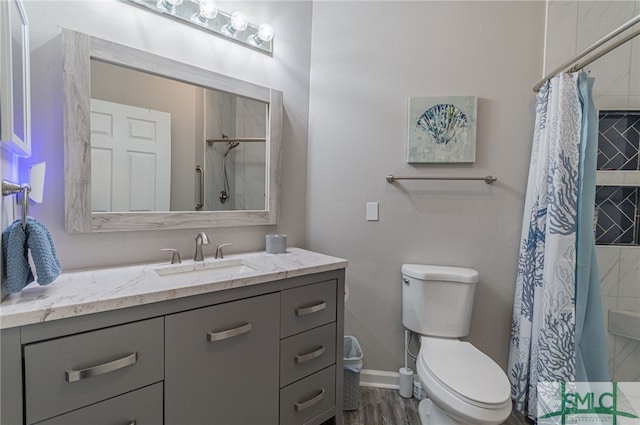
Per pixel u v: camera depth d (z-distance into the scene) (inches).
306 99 79.0
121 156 51.9
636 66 69.3
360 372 72.8
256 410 48.7
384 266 77.5
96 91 49.1
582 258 58.0
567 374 57.5
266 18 70.4
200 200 61.7
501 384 49.9
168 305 39.6
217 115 63.4
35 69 43.9
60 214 46.8
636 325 69.3
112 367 35.1
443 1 73.3
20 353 30.7
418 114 73.7
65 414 33.0
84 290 38.1
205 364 43.0
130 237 53.6
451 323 67.9
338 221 79.4
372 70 76.6
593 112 58.8
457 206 74.2
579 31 69.0
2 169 33.1
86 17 48.1
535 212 65.0
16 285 33.7
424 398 70.9
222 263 59.1
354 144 78.0
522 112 71.6
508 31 71.4
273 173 71.7
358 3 76.8
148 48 54.4
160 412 39.4
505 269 73.0
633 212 72.0
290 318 52.6
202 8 58.1
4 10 30.6
